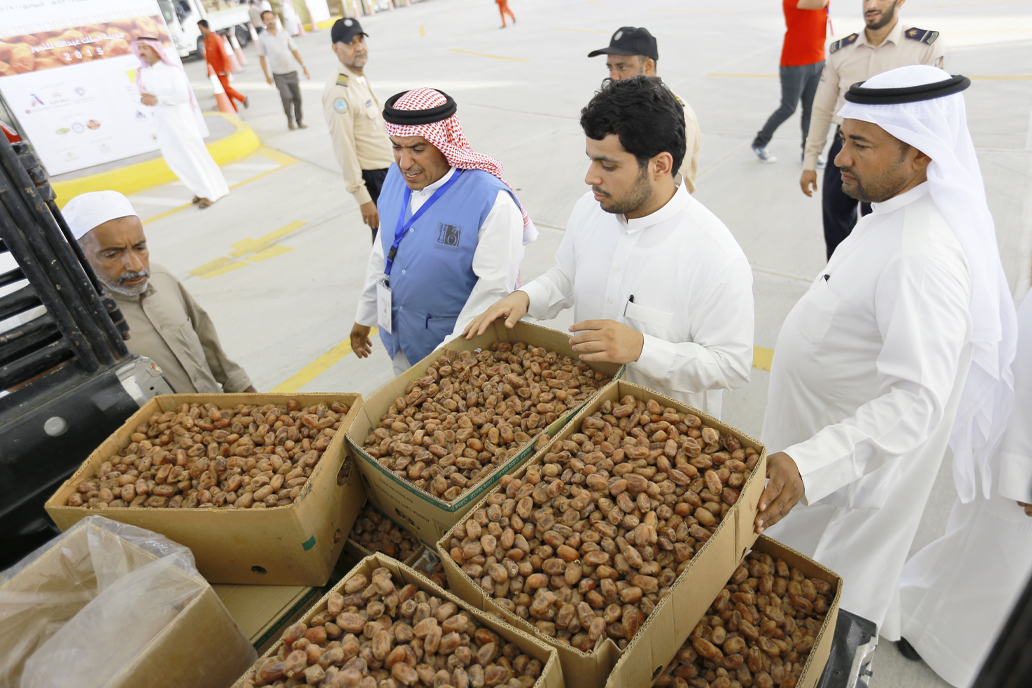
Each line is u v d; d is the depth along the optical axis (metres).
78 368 1.50
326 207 6.49
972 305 1.48
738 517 1.17
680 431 1.36
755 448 1.28
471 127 8.30
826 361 1.75
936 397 1.41
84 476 1.40
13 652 1.12
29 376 1.42
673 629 1.09
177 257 5.74
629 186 1.65
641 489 1.22
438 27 17.06
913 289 1.44
